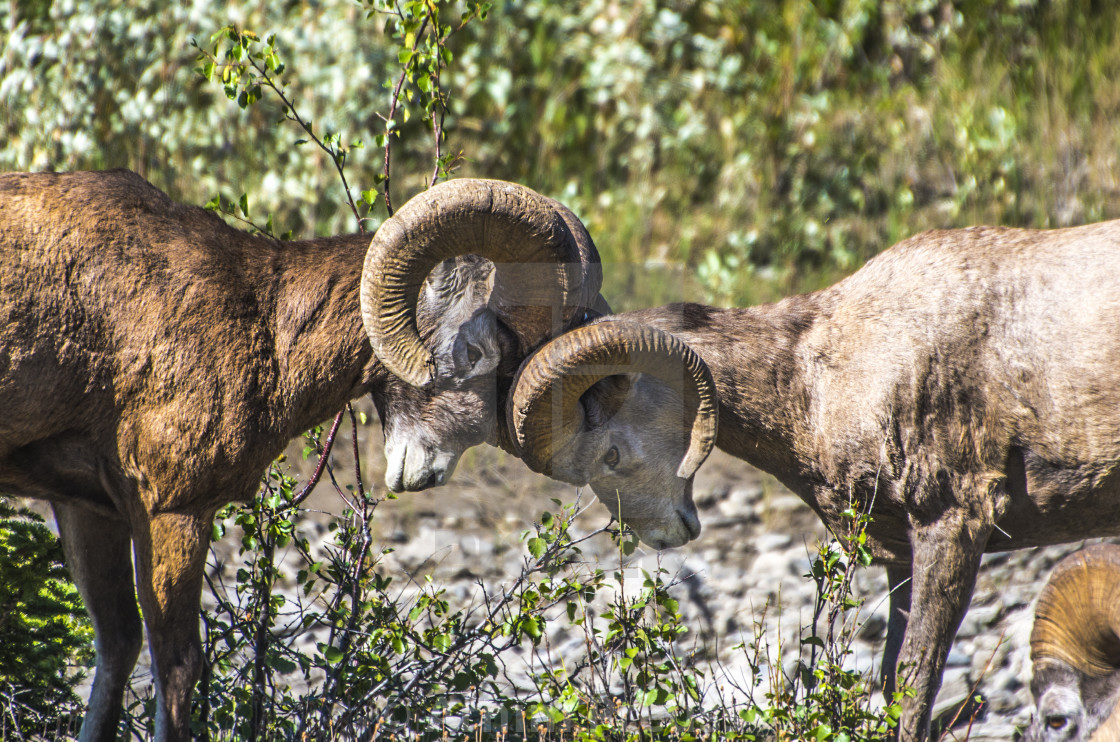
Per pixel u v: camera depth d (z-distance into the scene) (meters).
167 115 28.02
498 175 31.50
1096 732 10.41
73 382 12.58
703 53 34.91
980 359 14.01
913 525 14.12
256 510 13.94
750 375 14.52
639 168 31.69
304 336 13.34
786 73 34.34
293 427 13.48
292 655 14.33
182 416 12.62
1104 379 13.70
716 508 21.47
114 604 13.88
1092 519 14.50
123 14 28.20
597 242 28.88
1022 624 16.86
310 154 27.08
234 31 15.38
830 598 13.10
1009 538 14.69
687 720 12.29
